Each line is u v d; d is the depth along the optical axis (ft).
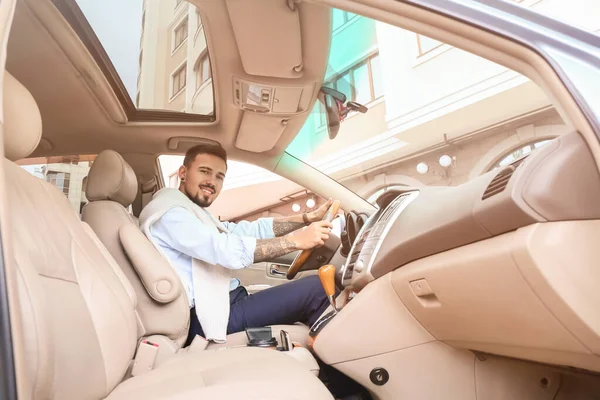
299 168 6.49
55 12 4.21
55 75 4.95
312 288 4.59
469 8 2.18
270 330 3.86
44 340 1.76
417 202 3.52
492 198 2.32
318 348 3.44
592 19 15.96
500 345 2.76
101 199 4.41
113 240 4.05
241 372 2.44
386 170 23.45
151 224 4.51
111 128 5.82
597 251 2.00
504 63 2.26
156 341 3.69
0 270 1.41
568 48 2.12
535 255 2.03
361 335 3.37
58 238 2.60
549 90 2.10
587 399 3.09
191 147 5.74
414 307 3.19
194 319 4.55
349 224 4.79
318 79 5.13
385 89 23.07
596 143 1.95
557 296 2.01
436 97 21.44
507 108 18.34
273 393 2.09
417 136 22.12
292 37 4.43
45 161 6.08
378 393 3.36
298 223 5.81
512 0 2.24
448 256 2.71
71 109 5.44
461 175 20.79
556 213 2.05
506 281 2.26
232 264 4.38
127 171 4.52
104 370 2.36
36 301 1.79
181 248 4.50
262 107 5.50
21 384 1.37
